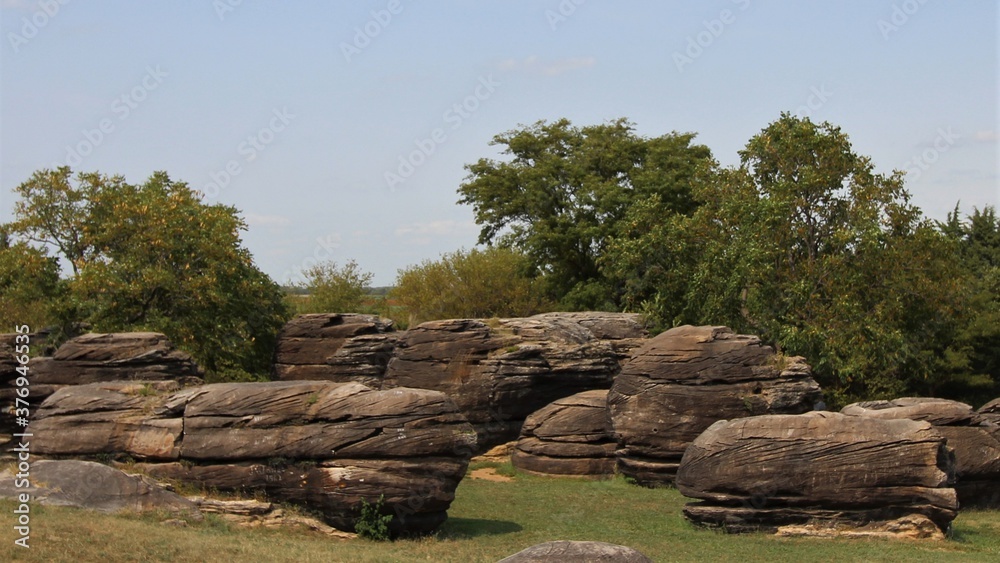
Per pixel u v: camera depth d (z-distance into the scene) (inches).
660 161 2672.2
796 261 1839.3
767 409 1254.9
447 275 2768.2
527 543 914.1
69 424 994.1
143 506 901.2
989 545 935.0
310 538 893.8
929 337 2036.2
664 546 902.4
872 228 1738.4
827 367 1752.0
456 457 945.5
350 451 924.0
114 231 1876.2
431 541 916.6
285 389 964.6
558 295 2773.1
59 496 896.3
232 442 942.4
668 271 1926.7
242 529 893.8
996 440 1149.7
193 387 999.6
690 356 1290.6
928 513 948.0
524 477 1408.7
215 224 1940.2
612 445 1395.2
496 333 1702.8
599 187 2623.0
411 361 1676.9
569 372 1664.6
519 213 2805.1
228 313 1915.6
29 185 1918.1
